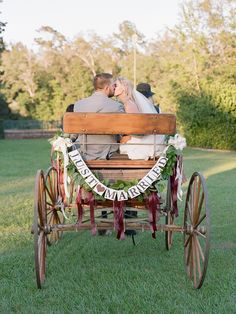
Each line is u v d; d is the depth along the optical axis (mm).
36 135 51469
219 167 17859
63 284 5156
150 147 5254
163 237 7152
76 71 72375
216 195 10938
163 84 43594
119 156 5316
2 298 4777
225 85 29422
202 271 4863
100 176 5125
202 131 30953
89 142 5254
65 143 5090
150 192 5148
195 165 18703
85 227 5219
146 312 4414
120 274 5461
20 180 14008
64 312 4430
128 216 5949
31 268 5656
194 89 33156
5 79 74188
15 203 10070
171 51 51406
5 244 6785
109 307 4539
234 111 28797
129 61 68938
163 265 5828
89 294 4852
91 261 6004
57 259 6039
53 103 71250
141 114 5074
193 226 5285
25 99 70125
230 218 8508
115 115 5062
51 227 5289
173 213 5465
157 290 4953
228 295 4805
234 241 6980
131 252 6410
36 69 73375
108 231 7266
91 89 72500
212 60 38094
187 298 4738
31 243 6840
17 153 26469
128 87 5707
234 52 37906
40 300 4723
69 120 5059
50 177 6270
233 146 28984
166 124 5094
